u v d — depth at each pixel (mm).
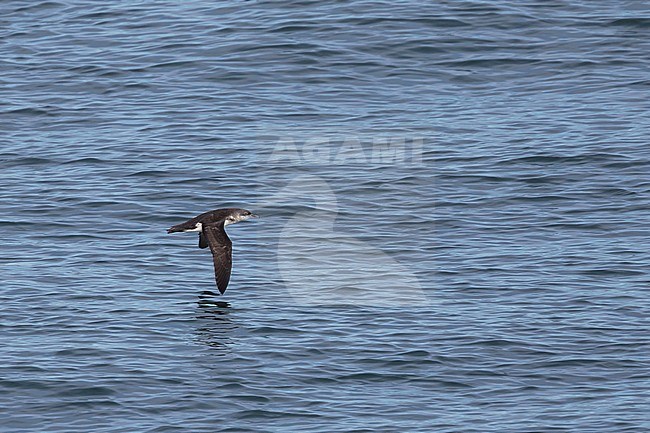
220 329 54875
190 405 47344
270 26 99938
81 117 85812
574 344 52969
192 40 98625
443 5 102438
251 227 68250
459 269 61844
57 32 102500
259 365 51000
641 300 57594
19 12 107438
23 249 65250
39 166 77625
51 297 58594
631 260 62531
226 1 107125
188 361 51438
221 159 77812
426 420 46219
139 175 75750
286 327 55094
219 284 49938
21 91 90438
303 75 91312
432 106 85812
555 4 102625
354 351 52375
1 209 70812
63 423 46000
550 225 67688
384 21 99500
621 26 98438
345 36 97250
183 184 74312
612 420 45938
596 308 56781
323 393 48531
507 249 64438
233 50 95938
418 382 49562
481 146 78875
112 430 45406
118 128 83625
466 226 67688
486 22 99250
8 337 53781
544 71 91438
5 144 81312
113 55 96688
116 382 49219
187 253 64750
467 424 45812
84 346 52812
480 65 92562
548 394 48469
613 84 88875
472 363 51250
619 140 79250
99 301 58188
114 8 107688
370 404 47594
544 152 77500
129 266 62875
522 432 45094
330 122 82938
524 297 58156
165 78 92000
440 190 72500
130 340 53562
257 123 83375
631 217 68438
